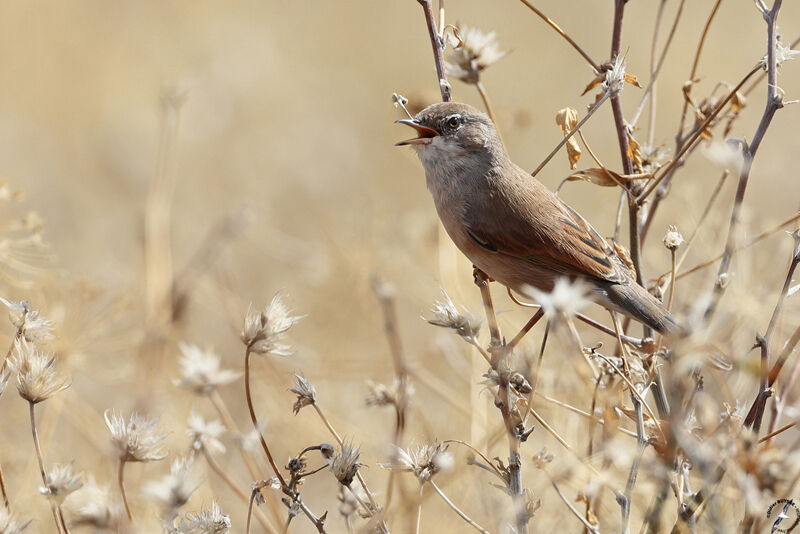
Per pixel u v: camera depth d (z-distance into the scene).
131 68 19.67
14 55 19.70
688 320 6.50
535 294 6.39
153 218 13.70
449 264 12.37
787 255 10.37
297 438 11.22
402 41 21.58
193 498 9.50
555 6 21.41
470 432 10.76
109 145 17.53
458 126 9.59
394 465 7.36
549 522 8.96
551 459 7.84
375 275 12.16
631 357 8.31
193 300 13.37
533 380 7.45
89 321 10.89
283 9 22.47
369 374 12.21
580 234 9.20
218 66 19.34
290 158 17.42
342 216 15.43
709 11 21.23
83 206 16.42
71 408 11.14
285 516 10.12
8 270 10.57
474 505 9.27
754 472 6.07
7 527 6.81
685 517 7.18
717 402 7.79
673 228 8.69
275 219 16.02
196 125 18.20
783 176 15.94
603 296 8.88
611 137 18.12
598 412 8.30
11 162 16.97
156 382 11.66
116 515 6.93
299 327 13.19
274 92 19.41
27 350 7.00
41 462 6.89
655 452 7.74
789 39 18.50
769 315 8.12
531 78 19.77
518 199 9.36
